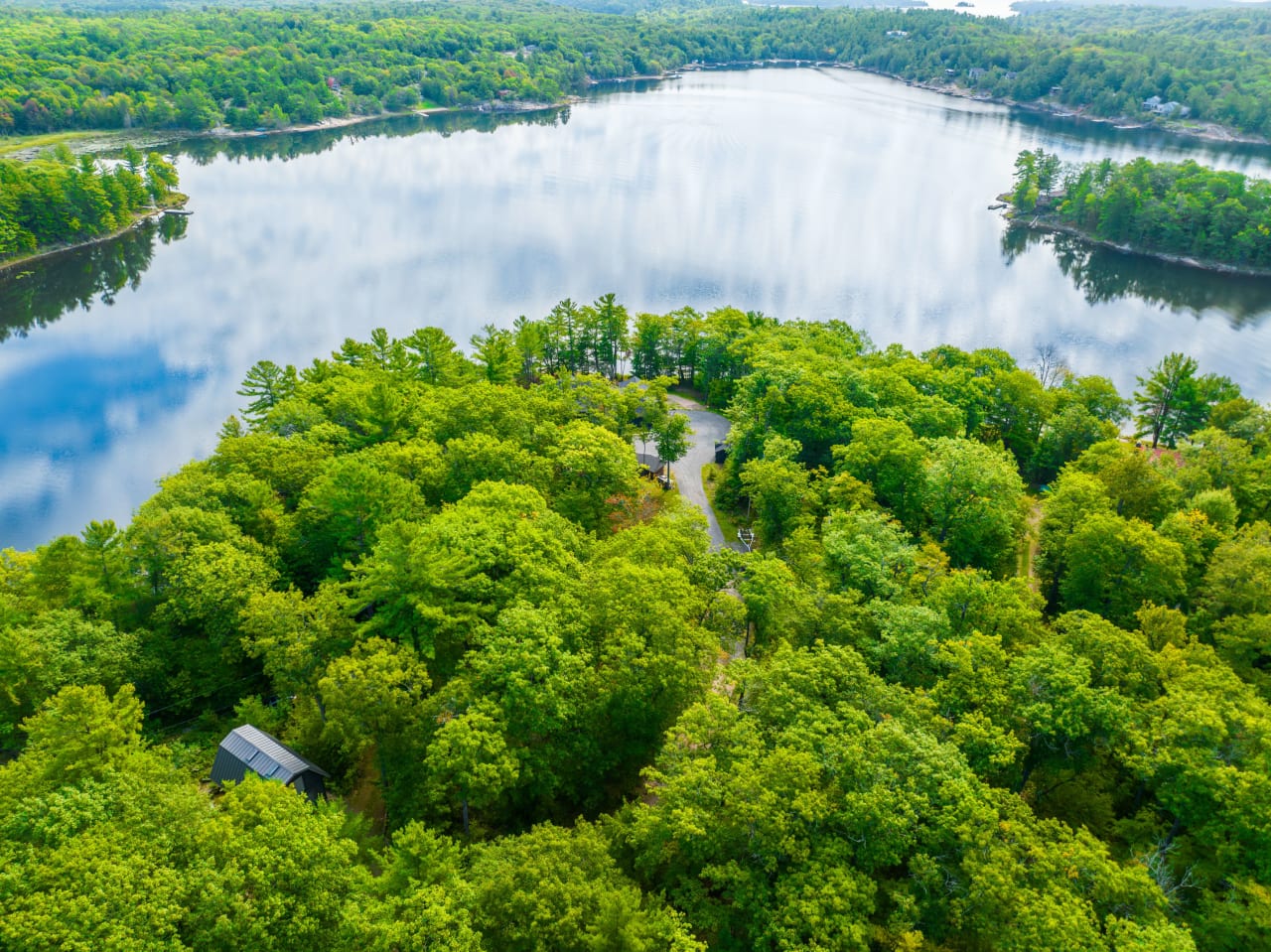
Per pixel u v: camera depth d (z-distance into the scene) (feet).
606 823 153.79
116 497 383.45
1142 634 193.06
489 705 154.92
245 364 511.40
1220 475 299.99
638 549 209.97
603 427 302.86
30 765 146.92
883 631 185.78
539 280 652.89
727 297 630.74
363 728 161.48
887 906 135.13
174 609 205.36
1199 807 147.84
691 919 131.44
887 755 144.15
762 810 132.05
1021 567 279.90
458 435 291.17
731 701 181.68
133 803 128.06
